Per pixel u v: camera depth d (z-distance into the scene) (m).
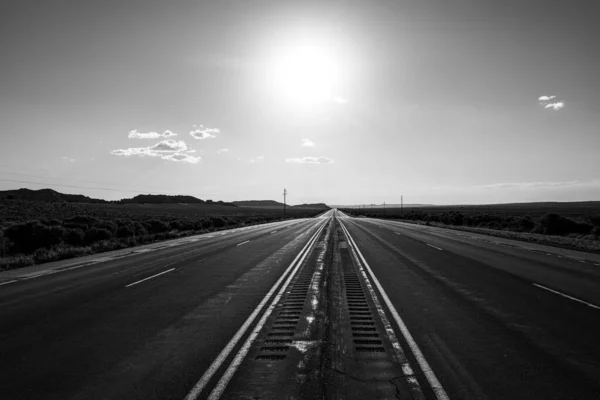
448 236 31.75
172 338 6.88
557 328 7.34
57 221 28.08
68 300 9.88
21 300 9.89
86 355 6.09
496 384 4.97
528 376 5.21
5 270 14.97
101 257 18.89
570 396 4.66
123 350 6.29
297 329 7.36
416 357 5.90
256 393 4.75
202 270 14.87
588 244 23.09
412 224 56.06
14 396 4.75
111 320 8.05
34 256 17.86
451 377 5.18
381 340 6.70
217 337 6.92
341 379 5.13
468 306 9.11
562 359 5.80
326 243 26.05
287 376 5.23
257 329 7.38
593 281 12.16
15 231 22.09
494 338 6.78
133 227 32.09
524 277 12.95
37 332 7.26
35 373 5.42
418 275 13.48
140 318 8.20
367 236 32.06
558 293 10.45
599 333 7.04
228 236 33.53
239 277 13.31
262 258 18.45
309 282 12.33
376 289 11.15
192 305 9.37
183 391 4.83
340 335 6.98
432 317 8.16
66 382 5.12
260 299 9.98
